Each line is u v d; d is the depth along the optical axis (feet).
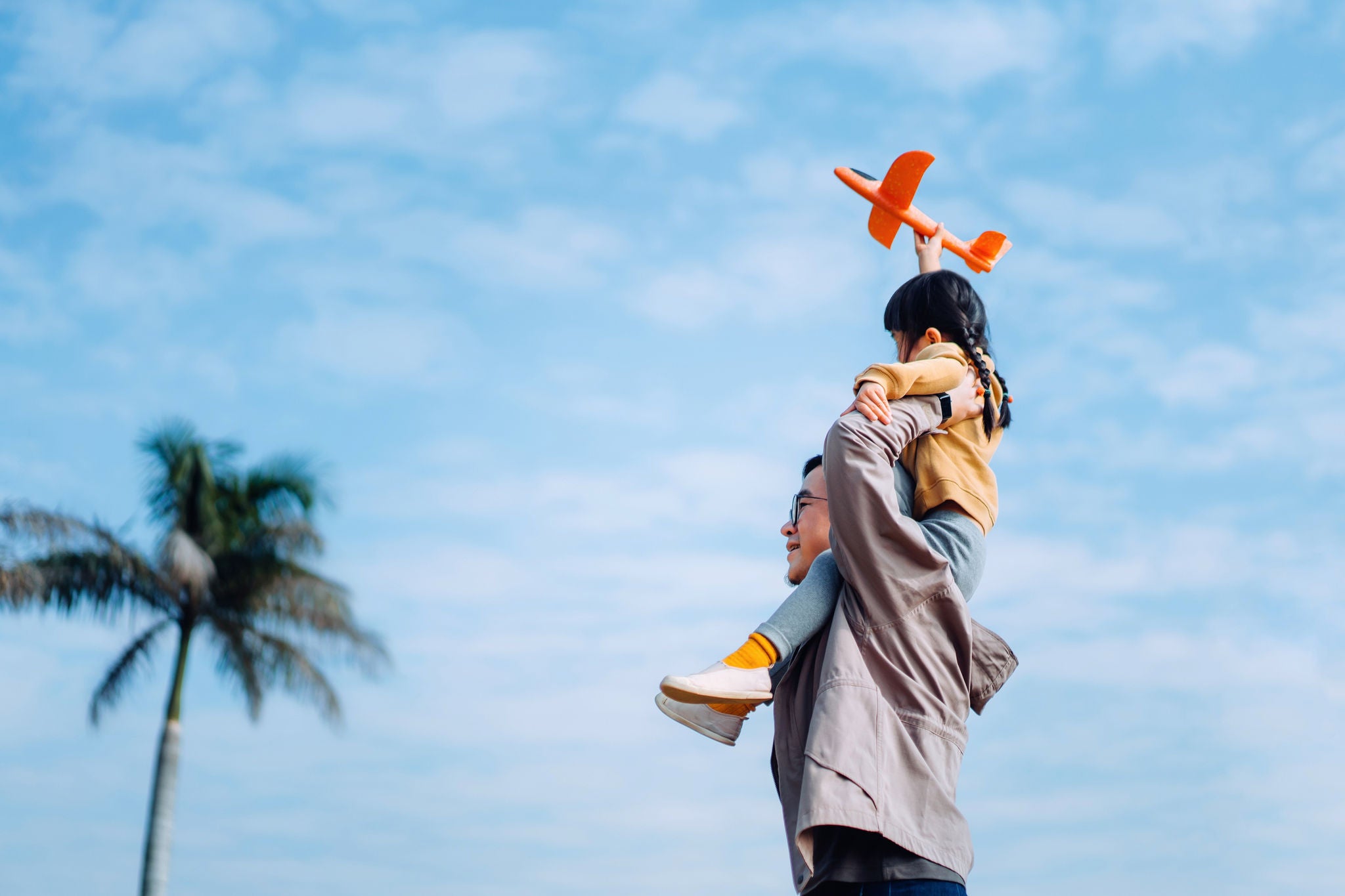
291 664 68.33
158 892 66.18
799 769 7.23
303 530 68.85
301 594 68.33
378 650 70.59
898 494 7.61
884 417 7.13
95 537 63.62
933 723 6.95
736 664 7.11
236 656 67.67
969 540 7.45
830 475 7.06
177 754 68.18
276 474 68.95
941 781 6.86
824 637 7.39
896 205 8.86
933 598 7.05
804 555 8.44
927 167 8.73
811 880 6.91
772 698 7.70
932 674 7.03
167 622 67.67
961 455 7.68
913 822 6.64
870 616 7.07
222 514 69.00
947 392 7.55
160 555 64.75
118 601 65.62
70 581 63.72
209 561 65.26
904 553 7.00
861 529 6.97
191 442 67.10
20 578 62.59
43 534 62.08
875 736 6.73
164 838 66.85
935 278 8.26
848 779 6.56
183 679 68.28
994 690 7.64
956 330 8.07
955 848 6.70
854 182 8.87
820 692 6.93
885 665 7.02
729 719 8.18
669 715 8.16
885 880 6.62
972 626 7.51
